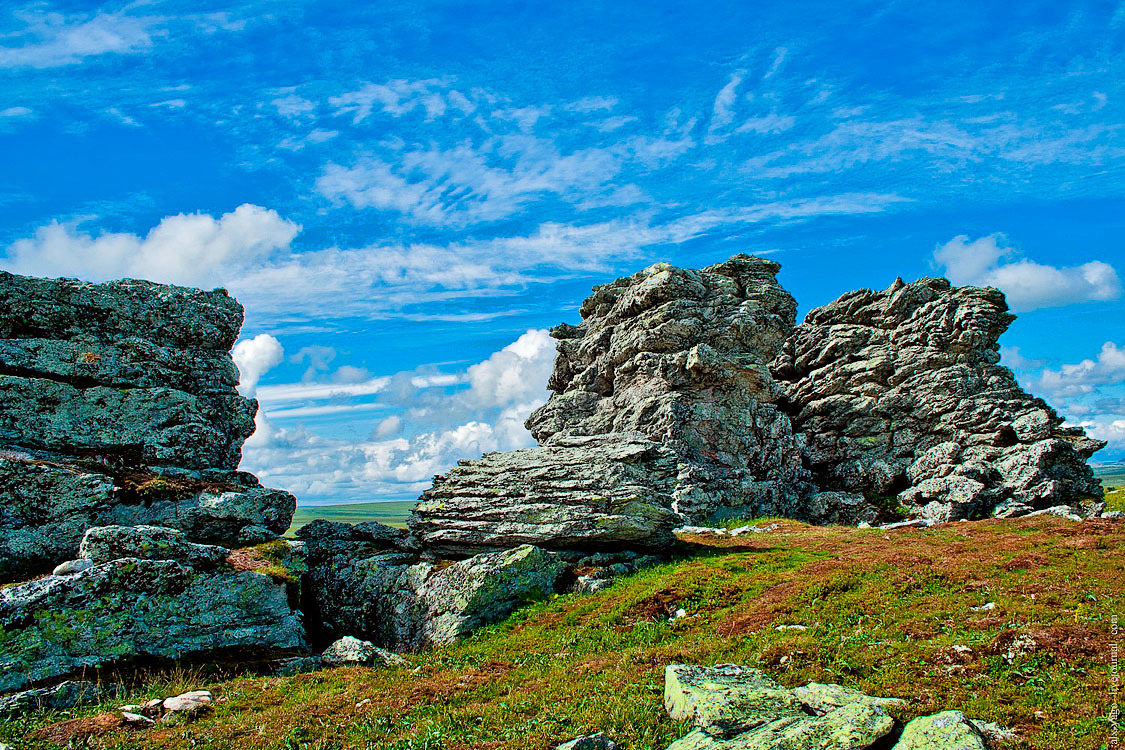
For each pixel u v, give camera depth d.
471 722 17.58
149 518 30.72
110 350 34.66
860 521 66.50
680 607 28.09
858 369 74.44
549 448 42.69
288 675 24.38
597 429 68.75
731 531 47.06
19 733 18.23
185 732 17.78
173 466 34.16
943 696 16.31
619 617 27.70
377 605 32.97
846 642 20.45
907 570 28.30
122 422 33.66
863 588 26.53
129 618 24.16
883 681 17.36
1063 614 20.80
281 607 27.17
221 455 36.78
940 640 19.70
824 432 73.94
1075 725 14.61
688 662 20.23
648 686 18.22
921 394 70.56
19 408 31.83
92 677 22.92
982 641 18.95
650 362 67.25
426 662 25.17
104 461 32.53
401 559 35.12
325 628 32.84
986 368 71.31
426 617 30.41
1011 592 23.88
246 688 21.81
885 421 71.75
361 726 17.80
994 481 62.84
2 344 32.50
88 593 23.81
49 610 23.08
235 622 26.02
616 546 36.78
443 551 36.69
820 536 42.69
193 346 37.62
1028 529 38.88
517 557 31.62
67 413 32.75
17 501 28.55
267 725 18.00
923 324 73.12
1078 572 25.80
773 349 70.88
